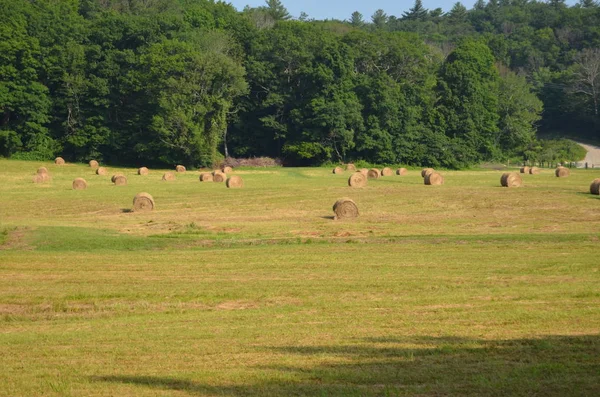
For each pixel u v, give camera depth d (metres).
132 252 40.03
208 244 42.75
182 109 129.88
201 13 163.00
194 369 17.84
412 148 145.88
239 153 150.88
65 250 41.47
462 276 30.39
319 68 144.75
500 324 21.53
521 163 155.50
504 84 161.88
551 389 15.32
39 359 19.44
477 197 63.50
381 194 67.94
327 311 24.56
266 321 23.30
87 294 28.95
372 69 154.88
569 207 55.78
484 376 16.36
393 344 19.56
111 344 20.84
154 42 143.25
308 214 55.91
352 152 147.62
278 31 153.62
